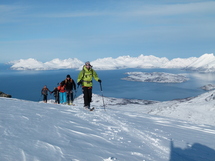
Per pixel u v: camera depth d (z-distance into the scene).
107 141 5.17
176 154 5.04
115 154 4.29
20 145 3.90
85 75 10.67
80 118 7.94
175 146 5.79
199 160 4.89
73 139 4.85
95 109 11.87
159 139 6.30
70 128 5.89
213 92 58.50
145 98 150.88
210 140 7.44
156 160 4.36
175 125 10.20
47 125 5.84
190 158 4.93
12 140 4.12
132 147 5.02
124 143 5.24
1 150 3.51
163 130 8.05
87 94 10.77
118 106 68.69
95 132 5.89
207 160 4.98
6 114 6.73
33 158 3.41
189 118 37.75
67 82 15.16
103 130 6.32
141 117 11.57
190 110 42.53
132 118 10.30
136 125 8.10
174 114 40.84
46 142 4.31
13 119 6.06
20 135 4.54
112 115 10.05
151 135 6.66
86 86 10.72
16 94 167.38
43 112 8.21
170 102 68.75
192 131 9.02
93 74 10.84
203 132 9.17
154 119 11.53
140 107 62.56
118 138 5.66
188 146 6.00
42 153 3.69
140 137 6.20
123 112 13.06
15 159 3.26
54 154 3.73
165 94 176.25
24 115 6.91
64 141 4.58
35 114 7.42
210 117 37.53
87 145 4.56
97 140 5.11
